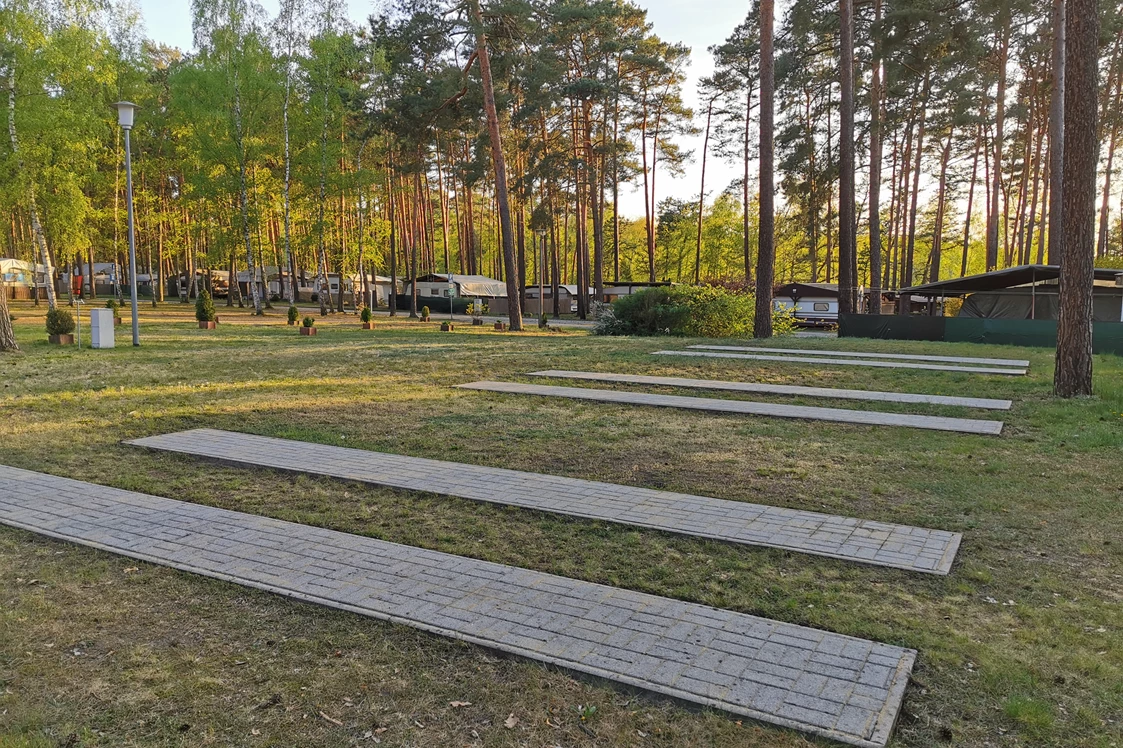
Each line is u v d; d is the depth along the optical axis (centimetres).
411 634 345
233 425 855
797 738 267
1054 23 2405
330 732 270
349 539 477
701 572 426
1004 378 1272
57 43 2688
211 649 331
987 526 503
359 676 309
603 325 2733
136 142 4447
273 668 314
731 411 952
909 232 4138
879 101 2831
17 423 852
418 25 2603
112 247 4491
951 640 341
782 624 357
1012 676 307
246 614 367
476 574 419
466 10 2580
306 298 6512
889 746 262
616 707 288
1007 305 2692
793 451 732
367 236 4344
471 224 5662
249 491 593
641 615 367
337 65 3678
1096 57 1007
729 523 508
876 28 2369
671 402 1019
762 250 2228
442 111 2891
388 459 692
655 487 604
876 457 704
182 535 481
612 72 3744
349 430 831
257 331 2592
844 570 428
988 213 3997
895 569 427
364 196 4116
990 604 381
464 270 6331
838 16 2527
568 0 3441
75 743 262
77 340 1884
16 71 2600
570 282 8306
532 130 4072
